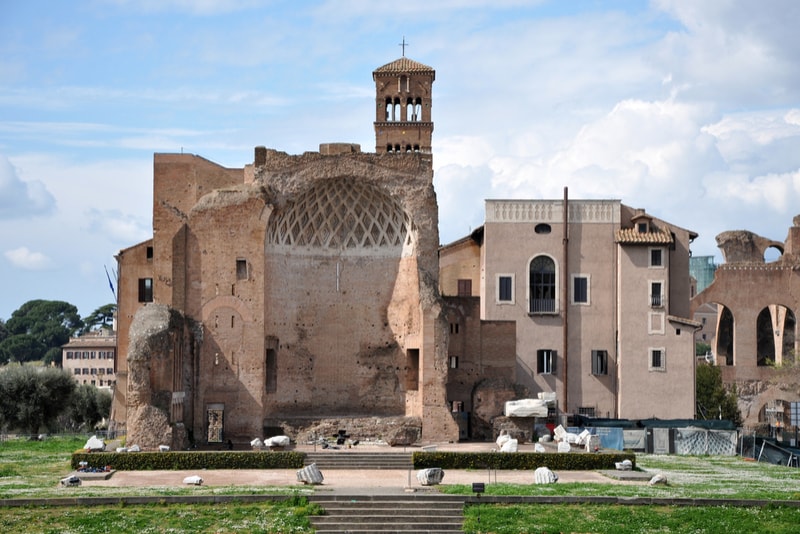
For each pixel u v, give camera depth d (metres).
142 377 68.25
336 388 80.50
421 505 49.97
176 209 81.25
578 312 90.00
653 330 89.06
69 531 45.91
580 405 89.31
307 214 80.44
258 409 75.19
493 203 90.69
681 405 88.56
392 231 81.56
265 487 54.09
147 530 46.22
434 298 76.88
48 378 95.69
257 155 78.12
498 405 79.19
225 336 75.81
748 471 63.84
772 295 102.56
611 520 48.03
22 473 60.66
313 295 80.81
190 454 62.19
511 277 90.12
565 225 89.88
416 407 77.62
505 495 51.16
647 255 89.62
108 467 61.31
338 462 63.75
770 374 102.44
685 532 46.38
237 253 76.31
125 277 89.50
